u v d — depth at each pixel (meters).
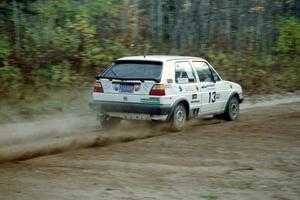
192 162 10.37
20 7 20.84
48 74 20.16
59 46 21.59
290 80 29.31
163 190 8.29
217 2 30.27
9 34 20.77
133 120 14.27
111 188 8.34
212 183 8.77
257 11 32.72
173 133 13.98
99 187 8.39
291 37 33.31
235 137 13.39
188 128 14.91
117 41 24.08
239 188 8.48
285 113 18.91
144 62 14.06
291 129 14.85
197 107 14.95
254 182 8.88
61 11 22.88
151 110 13.53
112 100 14.02
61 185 8.47
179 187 8.48
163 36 27.45
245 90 25.78
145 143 12.43
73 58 21.77
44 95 18.44
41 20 22.09
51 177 8.97
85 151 11.38
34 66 20.44
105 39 23.78
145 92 13.62
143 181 8.83
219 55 28.19
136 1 25.98
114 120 14.57
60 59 21.38
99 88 14.22
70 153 11.13
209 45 29.11
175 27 27.80
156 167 9.88
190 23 28.56
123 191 8.19
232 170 9.73
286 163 10.41
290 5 35.44
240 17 31.81
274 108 20.55
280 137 13.48
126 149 11.66
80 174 9.23
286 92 26.89
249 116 18.00
